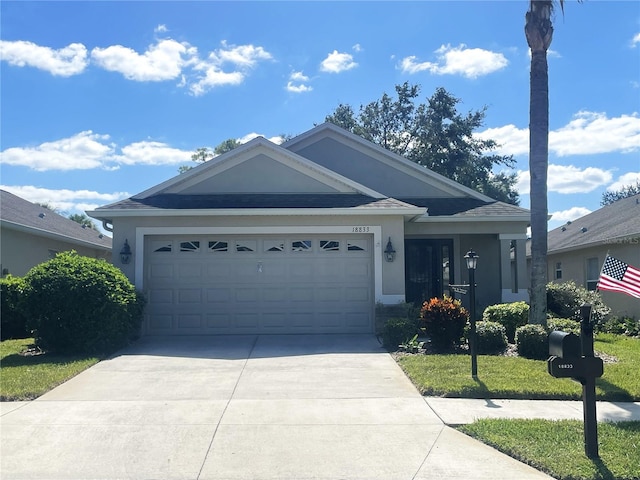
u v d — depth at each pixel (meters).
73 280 11.07
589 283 20.28
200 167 15.05
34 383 8.62
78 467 5.62
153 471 5.52
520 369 9.42
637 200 21.22
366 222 13.88
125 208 13.55
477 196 18.08
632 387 8.30
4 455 5.93
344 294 13.91
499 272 17.03
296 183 15.20
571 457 5.67
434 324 11.46
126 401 7.87
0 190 21.33
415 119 35.41
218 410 7.43
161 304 13.71
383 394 8.23
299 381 9.01
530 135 12.11
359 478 5.34
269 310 13.80
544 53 12.05
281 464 5.68
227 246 13.90
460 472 5.46
